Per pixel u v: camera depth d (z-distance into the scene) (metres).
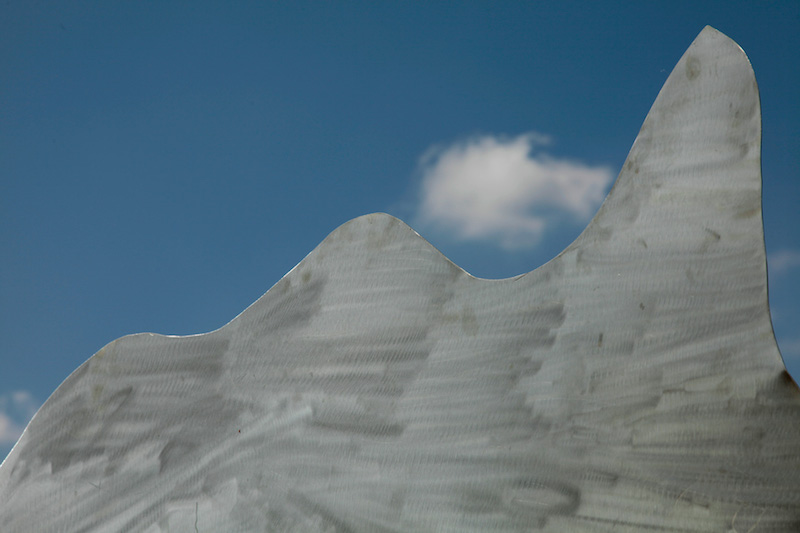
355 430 1.06
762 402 0.86
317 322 1.14
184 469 1.15
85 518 1.19
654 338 0.92
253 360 1.16
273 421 1.12
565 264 1.00
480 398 1.00
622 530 0.89
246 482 1.11
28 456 1.26
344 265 1.14
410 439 1.03
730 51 0.95
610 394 0.93
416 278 1.09
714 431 0.88
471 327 1.03
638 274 0.95
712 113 0.95
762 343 0.87
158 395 1.21
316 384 1.11
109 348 1.26
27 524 1.22
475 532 0.96
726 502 0.86
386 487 1.02
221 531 1.10
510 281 1.03
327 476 1.06
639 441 0.91
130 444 1.20
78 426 1.25
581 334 0.96
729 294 0.90
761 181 0.90
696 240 0.92
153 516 1.15
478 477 0.97
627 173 0.99
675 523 0.87
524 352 0.99
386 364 1.07
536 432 0.96
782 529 0.83
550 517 0.92
